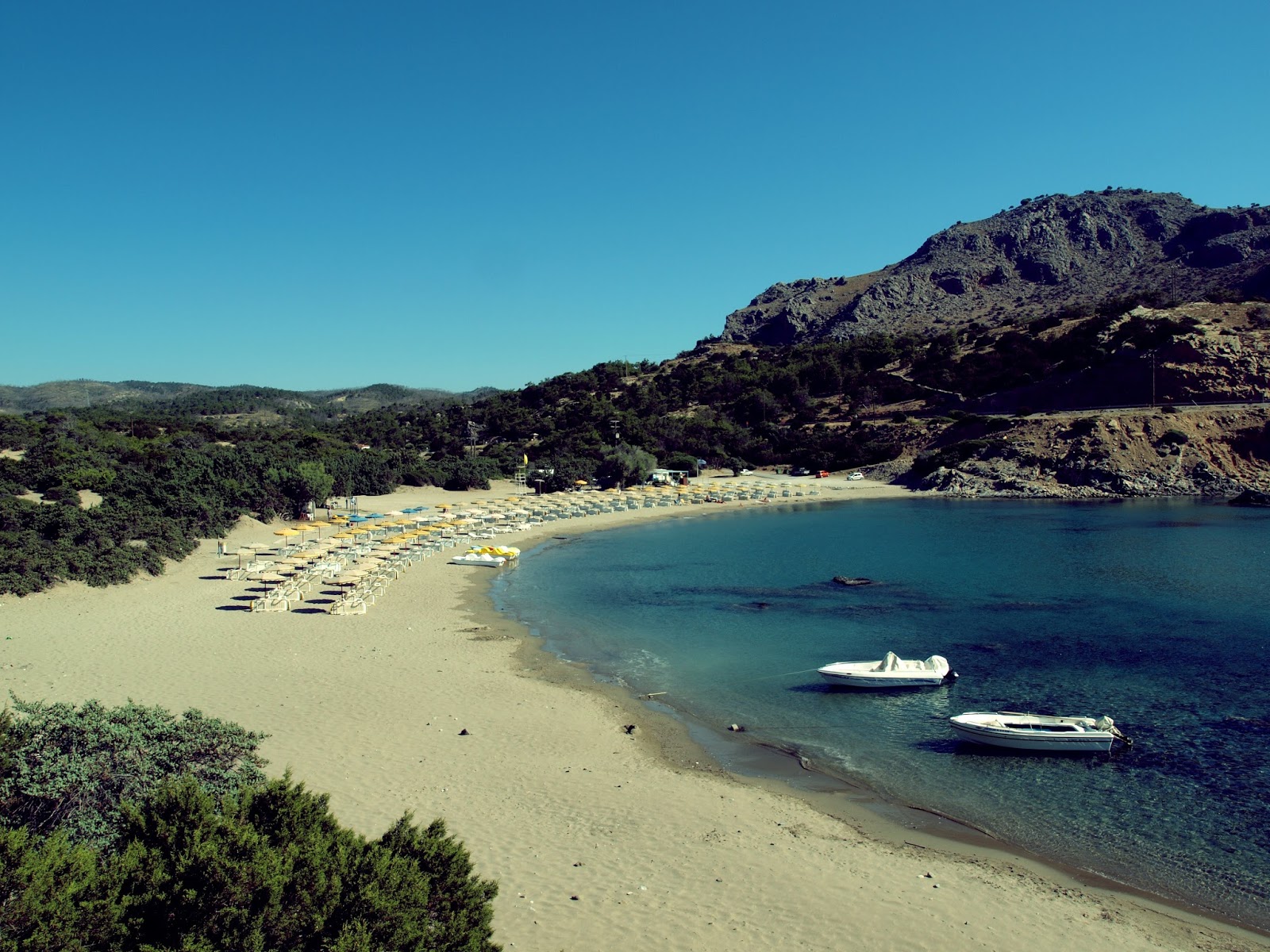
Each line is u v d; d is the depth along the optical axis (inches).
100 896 410.6
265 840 451.8
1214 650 1475.1
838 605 1905.8
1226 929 636.7
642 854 724.7
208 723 654.5
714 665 1421.0
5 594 1667.1
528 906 624.1
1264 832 805.9
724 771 957.2
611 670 1382.9
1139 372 5059.1
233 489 3026.6
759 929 606.5
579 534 3307.1
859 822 824.3
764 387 7234.3
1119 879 717.3
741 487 4724.4
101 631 1489.9
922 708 1197.1
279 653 1384.1
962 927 622.2
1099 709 1177.4
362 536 2896.2
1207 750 1018.7
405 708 1121.4
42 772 542.3
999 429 5036.9
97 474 2994.6
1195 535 2866.6
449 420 7524.6
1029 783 928.9
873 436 5762.8
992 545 2770.7
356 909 417.7
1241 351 4884.4
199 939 393.4
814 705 1211.2
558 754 976.3
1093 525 3189.0
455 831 751.1
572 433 6235.2
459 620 1718.8
